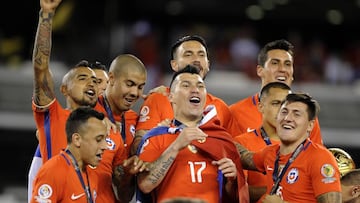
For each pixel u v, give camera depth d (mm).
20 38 55375
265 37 63781
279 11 62219
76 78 19812
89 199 18484
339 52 63406
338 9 61625
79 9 54562
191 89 18844
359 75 57844
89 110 18469
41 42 19297
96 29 54844
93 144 18266
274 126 20734
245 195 19141
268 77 22953
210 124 19031
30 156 43594
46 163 18203
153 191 18891
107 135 19281
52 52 52719
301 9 61906
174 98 19047
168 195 18531
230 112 22031
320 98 48500
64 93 20125
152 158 18688
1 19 55469
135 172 18422
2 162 43344
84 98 19719
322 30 63969
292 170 18750
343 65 58812
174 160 18688
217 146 18812
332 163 18500
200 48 21547
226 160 18562
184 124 18984
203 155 18812
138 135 19953
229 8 61938
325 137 45719
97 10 55031
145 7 60656
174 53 21938
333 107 47531
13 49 54344
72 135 18375
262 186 20578
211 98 21812
